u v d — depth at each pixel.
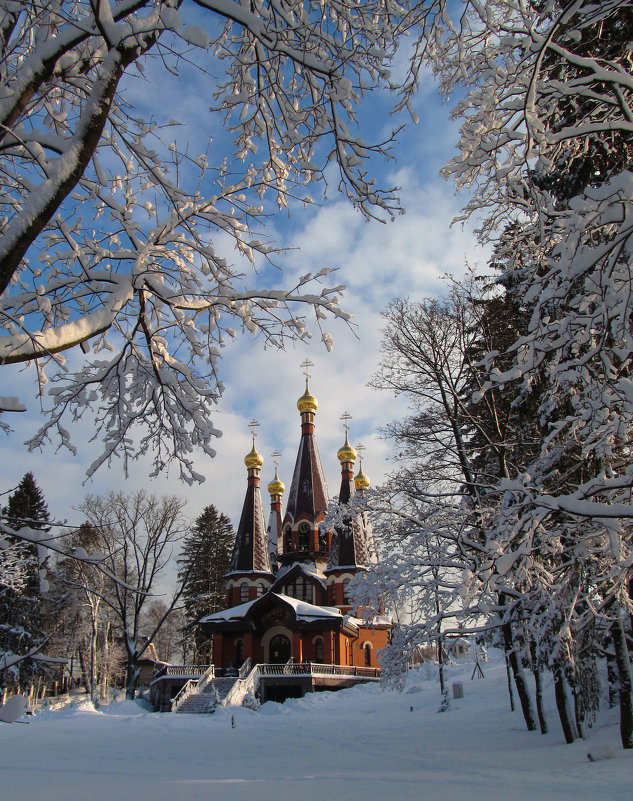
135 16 5.81
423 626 15.99
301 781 10.38
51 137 5.12
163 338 8.02
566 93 8.06
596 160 10.58
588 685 13.64
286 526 55.53
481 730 18.59
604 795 8.35
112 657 52.88
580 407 9.95
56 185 4.70
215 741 19.34
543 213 8.25
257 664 41.22
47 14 5.34
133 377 8.18
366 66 6.87
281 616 45.22
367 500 18.41
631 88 7.40
